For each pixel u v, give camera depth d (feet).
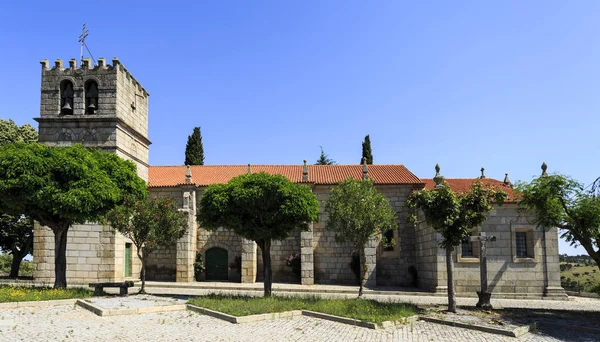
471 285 110.73
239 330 54.13
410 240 132.67
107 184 88.94
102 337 48.88
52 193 82.12
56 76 125.29
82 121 122.83
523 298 108.58
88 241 119.14
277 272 136.15
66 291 83.92
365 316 60.90
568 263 197.57
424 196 74.95
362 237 89.30
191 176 143.74
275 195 85.15
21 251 152.25
